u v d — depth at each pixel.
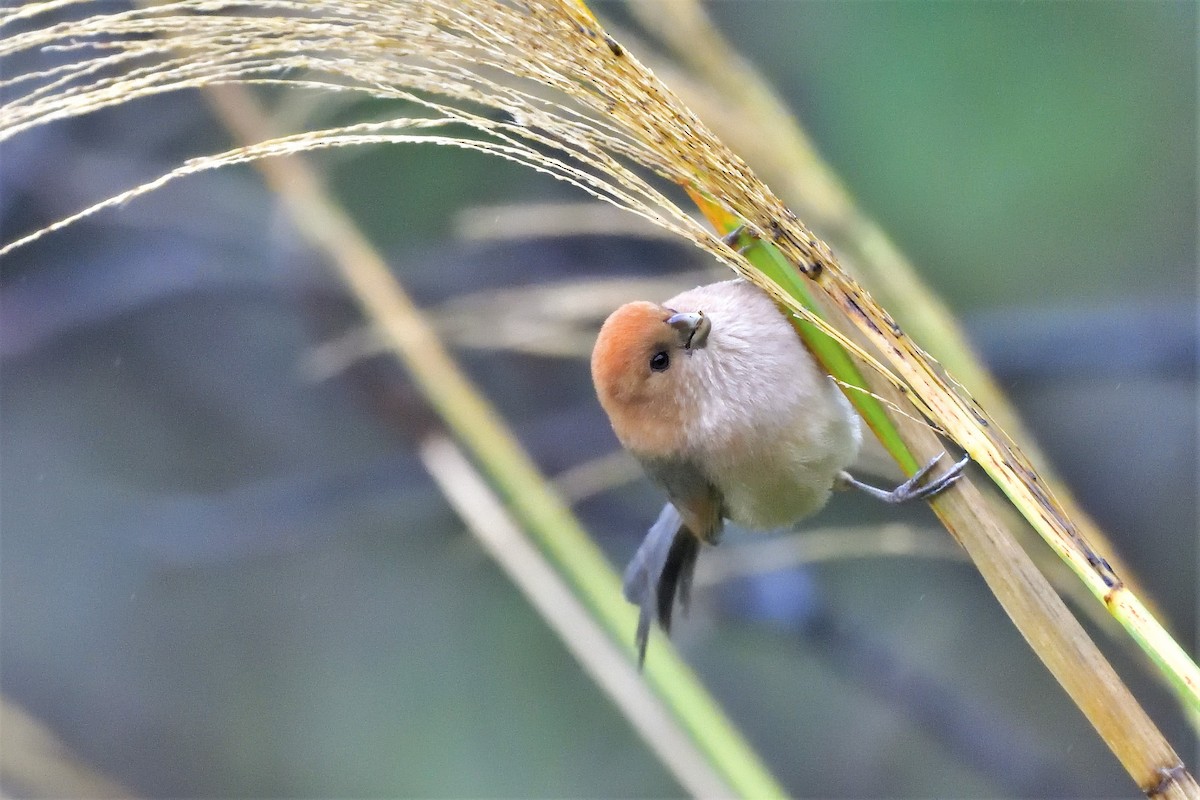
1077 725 2.58
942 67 2.54
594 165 2.31
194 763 2.69
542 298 2.49
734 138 2.40
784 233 2.32
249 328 2.70
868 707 2.61
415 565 2.71
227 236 2.61
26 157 2.61
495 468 2.46
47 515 2.79
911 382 2.31
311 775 2.65
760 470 2.41
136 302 2.62
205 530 2.65
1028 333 2.53
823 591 2.59
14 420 2.75
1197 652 2.55
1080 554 2.30
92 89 2.30
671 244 2.53
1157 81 2.54
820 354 2.35
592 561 2.45
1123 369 2.53
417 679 2.66
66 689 2.76
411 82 2.31
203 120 2.60
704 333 2.40
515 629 2.64
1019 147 2.54
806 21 2.54
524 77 2.31
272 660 2.78
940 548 2.51
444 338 2.50
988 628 2.59
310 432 2.70
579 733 2.62
